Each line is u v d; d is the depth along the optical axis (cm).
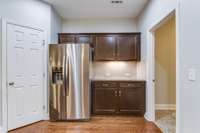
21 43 368
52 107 414
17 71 361
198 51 193
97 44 511
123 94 465
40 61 408
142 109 457
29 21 384
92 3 415
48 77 420
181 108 235
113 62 538
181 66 235
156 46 527
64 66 410
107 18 539
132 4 420
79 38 513
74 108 411
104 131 346
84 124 392
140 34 497
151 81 406
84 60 413
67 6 437
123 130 352
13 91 352
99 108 470
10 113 346
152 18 367
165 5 289
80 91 412
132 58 504
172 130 346
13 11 352
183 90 230
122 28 539
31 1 387
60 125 384
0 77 330
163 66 527
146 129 357
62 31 543
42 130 351
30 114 387
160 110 511
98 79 487
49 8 426
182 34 231
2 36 332
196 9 196
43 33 414
